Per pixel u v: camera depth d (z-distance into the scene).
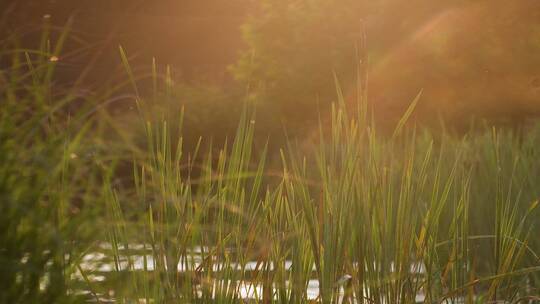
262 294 5.08
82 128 3.72
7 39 3.81
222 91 22.45
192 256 4.78
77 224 3.60
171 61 36.62
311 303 5.19
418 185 5.51
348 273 5.27
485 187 8.59
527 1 20.20
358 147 5.27
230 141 20.31
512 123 20.44
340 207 5.18
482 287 7.17
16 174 3.38
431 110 20.94
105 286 4.02
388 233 5.29
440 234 7.57
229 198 5.03
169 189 4.80
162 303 4.62
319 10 22.42
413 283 5.66
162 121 4.92
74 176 3.70
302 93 22.14
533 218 7.82
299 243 5.16
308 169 13.38
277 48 23.05
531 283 7.51
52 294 3.38
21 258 3.31
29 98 3.64
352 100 21.75
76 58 4.23
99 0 31.50
